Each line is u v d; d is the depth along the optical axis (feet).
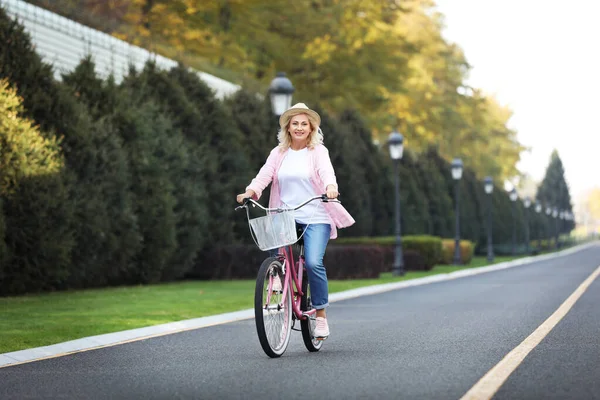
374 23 249.55
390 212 211.20
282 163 41.34
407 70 263.49
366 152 207.82
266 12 231.09
